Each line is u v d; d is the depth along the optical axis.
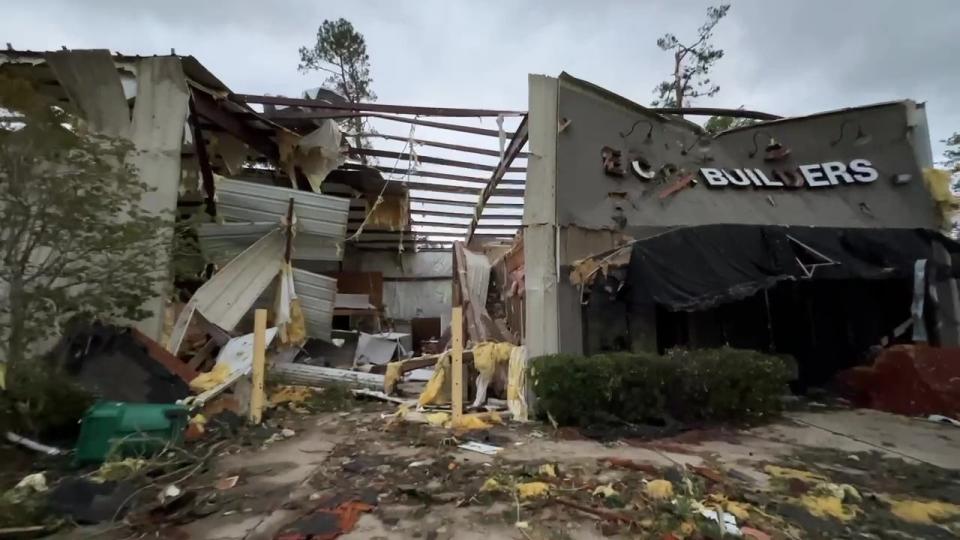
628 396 7.24
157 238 7.77
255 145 11.59
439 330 20.73
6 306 6.34
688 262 8.17
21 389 5.95
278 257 10.29
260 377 7.49
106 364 7.35
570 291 8.57
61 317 6.98
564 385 7.21
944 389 7.89
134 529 3.85
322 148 11.99
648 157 9.76
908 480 5.01
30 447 5.73
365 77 25.16
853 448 6.21
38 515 3.91
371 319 19.11
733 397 7.53
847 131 10.65
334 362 12.54
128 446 5.39
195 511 4.15
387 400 9.24
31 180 6.26
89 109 8.92
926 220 10.15
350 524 3.91
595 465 5.40
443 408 8.50
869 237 9.16
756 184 10.03
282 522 3.98
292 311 10.20
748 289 7.91
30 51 8.63
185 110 9.18
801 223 9.85
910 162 10.47
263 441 6.44
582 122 9.16
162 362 7.70
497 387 9.02
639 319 9.40
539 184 8.65
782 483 4.83
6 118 6.25
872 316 10.46
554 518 4.01
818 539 3.68
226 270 9.80
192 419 6.76
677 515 3.97
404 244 20.88
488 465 5.40
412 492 4.50
